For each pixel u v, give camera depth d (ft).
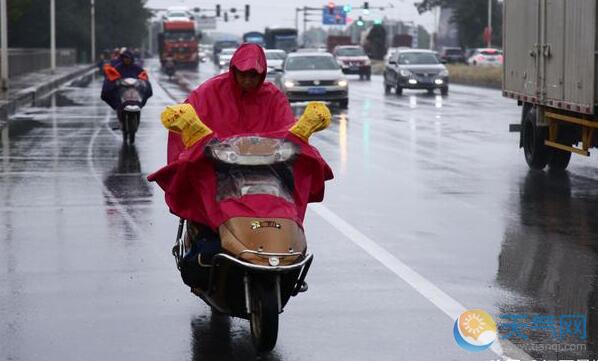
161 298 43.45
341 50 341.62
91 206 66.90
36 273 47.98
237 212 35.09
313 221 61.57
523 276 47.75
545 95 85.40
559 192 74.90
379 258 51.26
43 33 486.38
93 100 197.77
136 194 72.13
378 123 140.77
